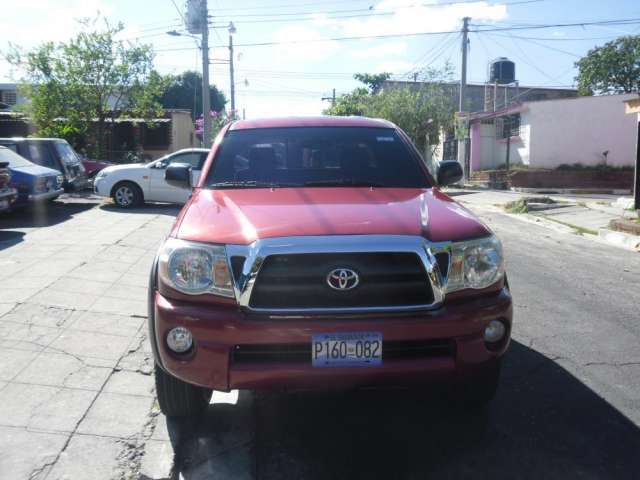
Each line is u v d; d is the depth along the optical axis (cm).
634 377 423
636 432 345
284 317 293
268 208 340
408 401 389
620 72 3089
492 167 3016
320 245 294
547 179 2498
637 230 1006
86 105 2133
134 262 712
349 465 315
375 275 296
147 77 2219
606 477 300
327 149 438
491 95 3897
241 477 304
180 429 348
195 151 1332
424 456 323
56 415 352
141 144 2869
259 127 462
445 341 305
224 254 299
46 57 2098
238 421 364
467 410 374
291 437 345
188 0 2092
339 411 377
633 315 571
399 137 460
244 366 294
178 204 1388
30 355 427
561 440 337
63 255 725
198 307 300
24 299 535
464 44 2738
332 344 290
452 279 304
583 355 465
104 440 331
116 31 2139
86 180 1493
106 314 518
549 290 668
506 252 909
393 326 292
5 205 989
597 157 2630
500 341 316
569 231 1151
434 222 323
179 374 303
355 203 351
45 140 1352
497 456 321
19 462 304
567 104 2625
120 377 407
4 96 3322
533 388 405
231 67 3253
